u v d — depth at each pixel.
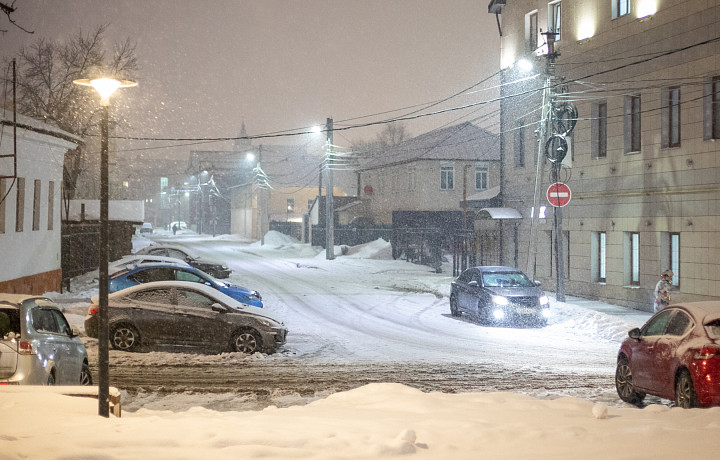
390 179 65.31
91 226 37.34
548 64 26.28
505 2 36.09
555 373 14.16
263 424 7.19
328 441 6.24
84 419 7.24
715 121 22.42
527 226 33.88
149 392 11.73
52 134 24.03
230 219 113.94
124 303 16.16
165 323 16.03
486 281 22.72
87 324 16.27
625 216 26.50
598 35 28.08
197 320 16.05
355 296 30.06
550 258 32.00
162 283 16.44
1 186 21.02
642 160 25.55
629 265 26.72
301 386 12.51
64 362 10.57
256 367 14.55
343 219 70.56
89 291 28.50
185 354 15.72
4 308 9.87
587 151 28.98
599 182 28.09
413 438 6.30
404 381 13.19
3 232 21.28
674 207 23.86
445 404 8.73
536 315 21.47
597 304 27.14
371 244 55.97
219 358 15.45
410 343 18.48
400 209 62.47
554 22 31.83
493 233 36.94
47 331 10.46
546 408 8.65
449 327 21.67
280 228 85.75
